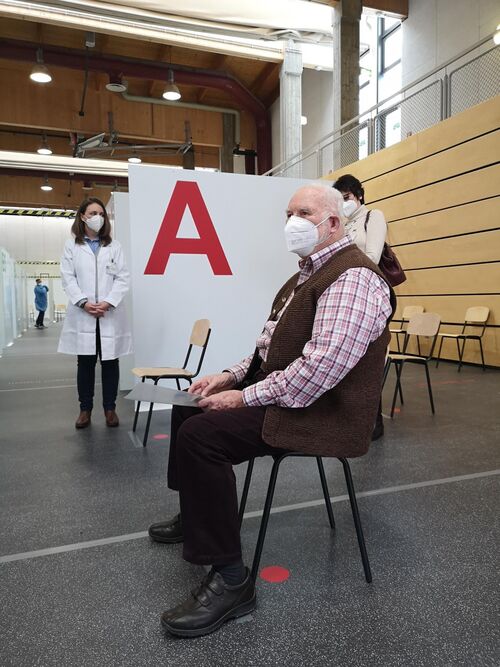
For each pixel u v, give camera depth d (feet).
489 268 18.84
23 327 42.39
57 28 29.50
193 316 12.41
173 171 12.03
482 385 15.49
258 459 8.66
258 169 41.34
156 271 12.00
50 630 4.24
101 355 10.81
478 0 23.41
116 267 10.78
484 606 4.50
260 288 13.04
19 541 5.82
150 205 11.87
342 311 4.19
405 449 9.12
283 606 4.54
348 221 8.94
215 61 34.55
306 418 4.31
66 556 5.48
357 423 4.41
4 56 29.86
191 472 4.17
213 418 4.25
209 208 12.41
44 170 48.47
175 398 4.65
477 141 18.97
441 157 20.58
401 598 4.64
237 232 12.73
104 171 45.91
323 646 4.00
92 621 4.36
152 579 5.02
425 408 12.41
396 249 23.38
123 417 11.98
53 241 58.75
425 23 26.94
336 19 26.61
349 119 26.84
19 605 4.59
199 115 40.37
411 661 3.83
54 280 59.00
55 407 13.23
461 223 19.88
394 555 5.42
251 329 12.99
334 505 6.73
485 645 4.00
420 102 23.29
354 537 5.84
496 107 18.16
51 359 23.97
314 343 4.23
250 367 5.38
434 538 5.80
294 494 7.13
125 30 27.22
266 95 39.86
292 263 13.35
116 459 8.76
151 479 7.79
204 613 4.16
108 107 37.27
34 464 8.53
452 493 7.10
